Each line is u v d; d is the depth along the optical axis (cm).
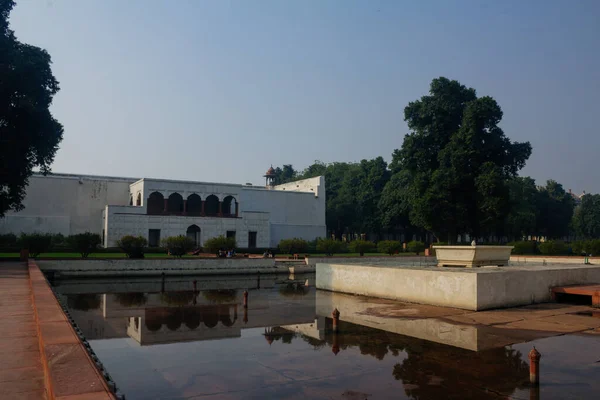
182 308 1445
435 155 4275
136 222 4450
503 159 4119
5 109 2697
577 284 1614
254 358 808
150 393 616
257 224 5081
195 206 5453
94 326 1127
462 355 827
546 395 612
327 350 869
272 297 1744
